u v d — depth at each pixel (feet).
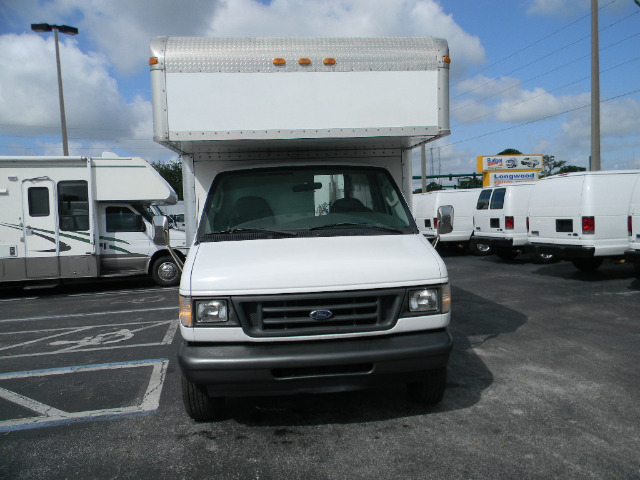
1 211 35.37
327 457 11.11
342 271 11.40
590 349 18.47
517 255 53.52
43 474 10.77
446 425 12.46
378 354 11.16
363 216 14.85
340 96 14.88
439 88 15.20
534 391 14.51
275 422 13.02
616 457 10.71
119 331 24.20
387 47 15.11
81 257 36.70
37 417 13.91
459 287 33.01
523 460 10.68
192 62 14.48
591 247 32.71
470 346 19.25
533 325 22.21
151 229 39.42
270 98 14.69
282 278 11.24
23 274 35.83
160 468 10.87
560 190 35.04
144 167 37.81
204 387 12.00
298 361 10.97
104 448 11.89
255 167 15.92
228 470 10.70
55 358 19.85
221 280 11.23
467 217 55.21
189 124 14.51
